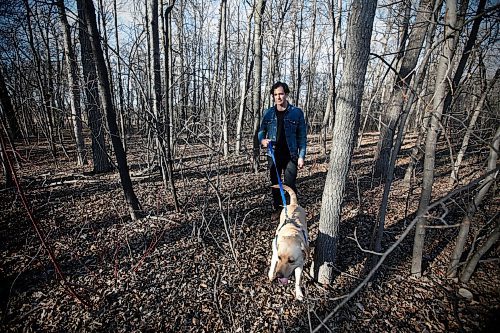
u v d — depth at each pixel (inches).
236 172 311.1
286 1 352.8
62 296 113.3
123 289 117.6
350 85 104.9
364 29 98.7
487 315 108.2
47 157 419.2
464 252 146.3
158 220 178.7
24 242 154.4
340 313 109.0
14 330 97.6
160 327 100.5
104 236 160.9
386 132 268.7
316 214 194.1
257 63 288.7
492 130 147.1
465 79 111.3
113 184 264.7
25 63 365.4
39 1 129.3
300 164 162.7
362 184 267.4
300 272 115.3
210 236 161.0
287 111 165.9
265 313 109.2
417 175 276.8
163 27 173.8
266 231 170.1
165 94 179.9
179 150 416.5
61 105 338.0
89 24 141.0
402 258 143.9
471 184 62.6
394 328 103.1
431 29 103.3
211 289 120.0
